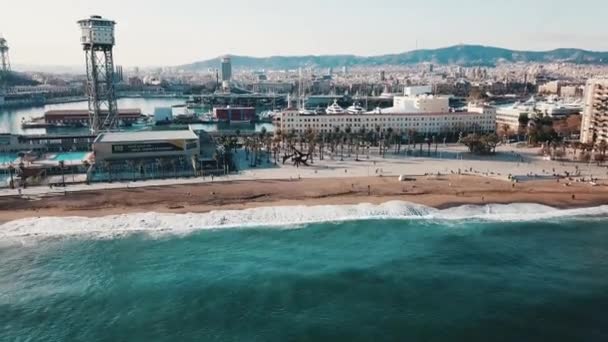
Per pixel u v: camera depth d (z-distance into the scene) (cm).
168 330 8381
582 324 8512
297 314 8844
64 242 12281
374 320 8631
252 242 12394
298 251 11819
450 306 9106
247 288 9844
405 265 10944
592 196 16462
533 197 16200
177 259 11319
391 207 14888
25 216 13888
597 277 10362
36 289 9869
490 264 11044
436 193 16575
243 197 15812
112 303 9300
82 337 8200
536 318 8694
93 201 15200
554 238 12788
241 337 8131
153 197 15700
